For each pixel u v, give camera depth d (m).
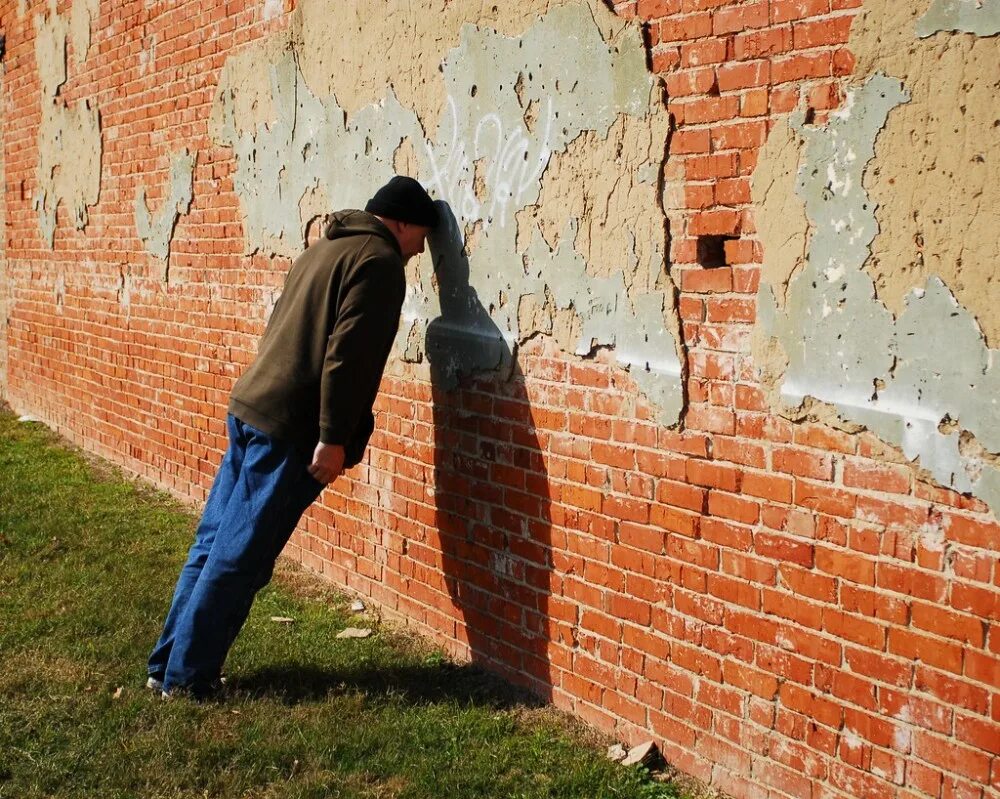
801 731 3.30
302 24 5.60
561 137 3.99
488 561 4.54
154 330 7.55
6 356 10.84
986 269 2.75
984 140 2.74
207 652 4.27
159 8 7.15
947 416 2.86
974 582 2.83
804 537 3.25
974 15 2.75
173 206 7.13
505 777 3.71
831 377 3.14
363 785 3.63
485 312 4.45
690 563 3.62
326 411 4.15
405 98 4.84
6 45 10.20
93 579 5.57
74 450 8.91
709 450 3.53
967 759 2.88
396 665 4.64
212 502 4.55
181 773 3.65
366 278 4.20
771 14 3.24
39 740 3.86
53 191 9.30
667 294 3.61
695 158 3.49
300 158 5.68
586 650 4.07
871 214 3.00
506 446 4.39
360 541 5.44
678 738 3.72
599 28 3.79
